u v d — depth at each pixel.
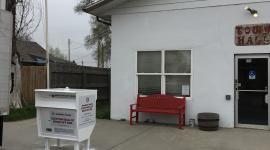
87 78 17.22
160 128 10.27
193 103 10.81
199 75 10.75
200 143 8.36
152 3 11.41
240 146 8.06
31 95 15.08
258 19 10.03
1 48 7.31
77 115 7.03
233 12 10.33
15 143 8.25
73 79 16.08
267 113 10.05
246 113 10.30
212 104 10.58
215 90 10.55
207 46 10.66
